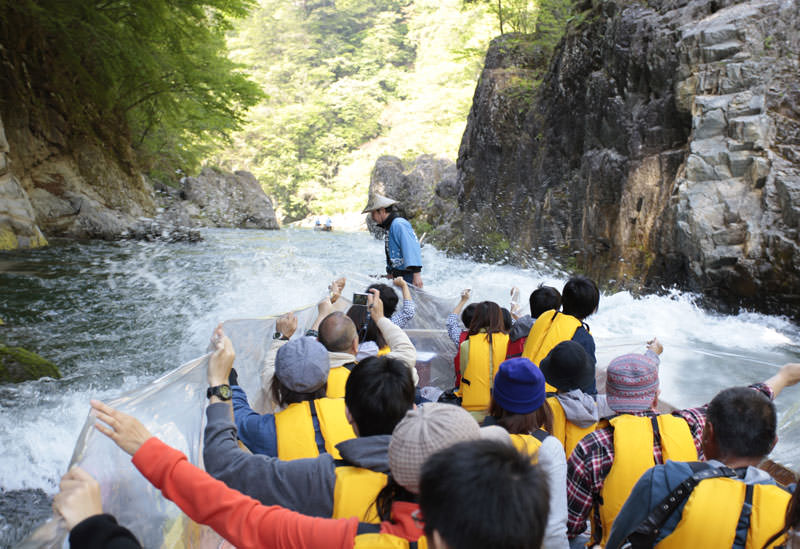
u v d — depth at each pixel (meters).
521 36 19.86
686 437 2.13
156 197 29.86
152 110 26.50
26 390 4.66
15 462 3.46
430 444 1.42
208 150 38.50
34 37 19.62
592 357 3.19
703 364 4.72
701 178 8.73
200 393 2.20
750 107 8.52
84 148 22.02
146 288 9.45
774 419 1.73
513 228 15.94
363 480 1.69
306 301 8.04
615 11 12.10
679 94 9.51
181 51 22.77
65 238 18.33
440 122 61.34
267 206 35.94
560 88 14.24
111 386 5.05
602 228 11.43
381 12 82.38
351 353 2.84
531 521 1.02
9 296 8.75
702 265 8.50
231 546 1.97
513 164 17.28
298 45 78.12
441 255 18.41
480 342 3.46
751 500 1.59
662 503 1.64
